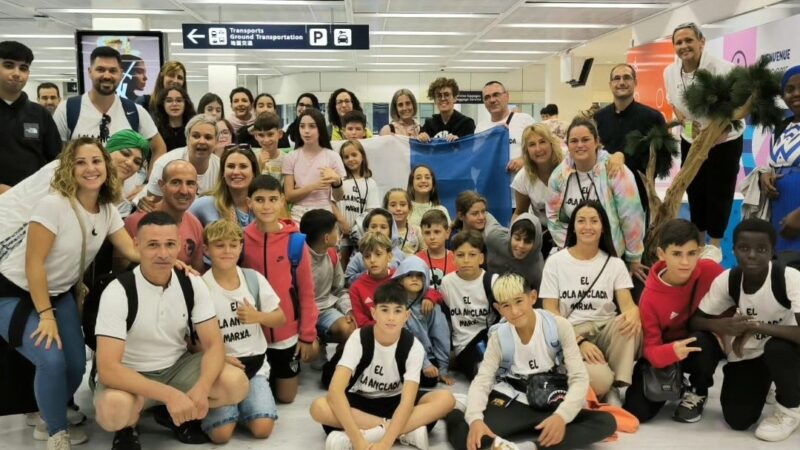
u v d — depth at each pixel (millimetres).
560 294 3189
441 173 5086
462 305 3461
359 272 3809
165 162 3529
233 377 2613
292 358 3158
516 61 17781
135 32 6688
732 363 2881
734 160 4500
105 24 10156
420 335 3352
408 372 2600
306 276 3184
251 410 2764
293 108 21125
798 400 2693
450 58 16953
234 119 6066
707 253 3781
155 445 2715
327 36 8508
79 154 2525
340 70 20156
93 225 2619
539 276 3824
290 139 6320
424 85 20859
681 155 4949
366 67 19156
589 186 3539
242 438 2787
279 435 2811
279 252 3131
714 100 3520
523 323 2680
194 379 2627
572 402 2564
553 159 3924
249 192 3180
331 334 3521
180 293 2594
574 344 2721
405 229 4164
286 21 10922
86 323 2740
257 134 4457
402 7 9883
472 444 2492
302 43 8508
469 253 3408
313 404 2678
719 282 2826
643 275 3432
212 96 5465
